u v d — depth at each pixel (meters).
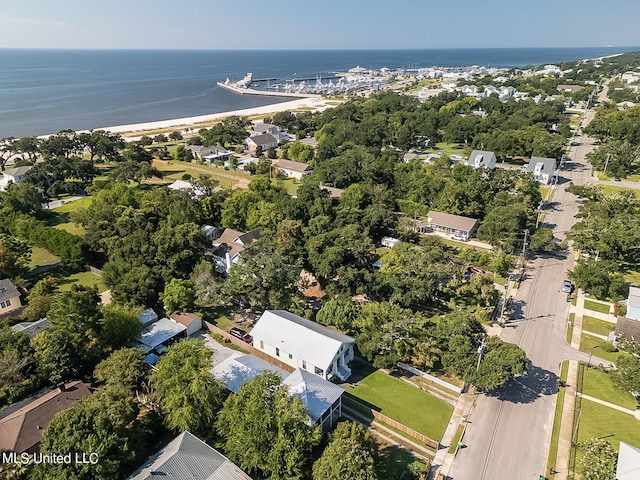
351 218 86.62
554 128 185.88
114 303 60.75
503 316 65.44
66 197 118.94
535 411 48.47
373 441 42.97
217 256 80.19
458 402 49.97
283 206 91.62
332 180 118.06
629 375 47.16
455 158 151.75
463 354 50.47
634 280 75.25
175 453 36.88
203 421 42.53
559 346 59.66
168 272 67.38
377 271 69.00
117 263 67.44
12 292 64.94
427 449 43.59
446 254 76.06
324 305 60.41
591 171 136.75
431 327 56.66
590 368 55.38
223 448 40.75
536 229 91.50
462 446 43.97
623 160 129.62
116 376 45.06
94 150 143.00
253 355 55.50
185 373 42.44
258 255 66.38
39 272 78.12
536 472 41.09
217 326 63.72
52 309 51.81
